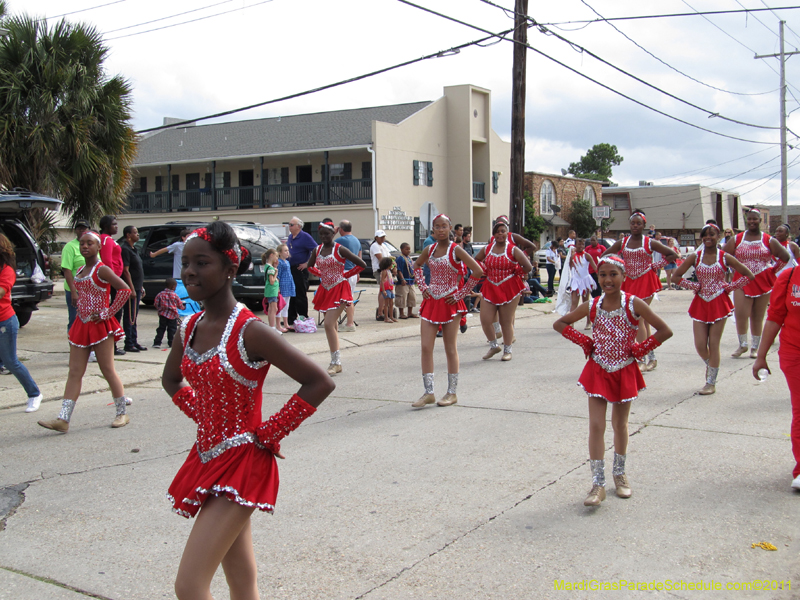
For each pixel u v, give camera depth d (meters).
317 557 3.93
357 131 33.28
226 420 2.57
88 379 8.90
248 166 34.91
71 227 17.48
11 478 5.39
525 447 5.91
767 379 8.52
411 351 11.34
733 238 9.98
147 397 8.25
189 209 35.59
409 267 15.38
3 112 15.48
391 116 34.34
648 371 9.16
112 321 6.77
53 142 15.69
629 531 4.20
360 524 4.38
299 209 32.47
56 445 6.27
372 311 17.00
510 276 9.92
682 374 8.91
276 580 3.67
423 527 4.32
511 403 7.51
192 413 2.83
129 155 17.61
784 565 3.74
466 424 6.70
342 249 9.16
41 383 8.77
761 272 9.70
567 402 7.47
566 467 5.38
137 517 4.60
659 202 54.56
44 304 17.52
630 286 9.20
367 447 6.02
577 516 4.44
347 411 7.32
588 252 14.33
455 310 7.41
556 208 45.72
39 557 4.02
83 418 7.24
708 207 54.81
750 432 6.21
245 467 2.53
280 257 13.10
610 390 4.61
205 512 2.52
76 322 6.65
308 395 2.54
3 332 7.22
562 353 10.77
